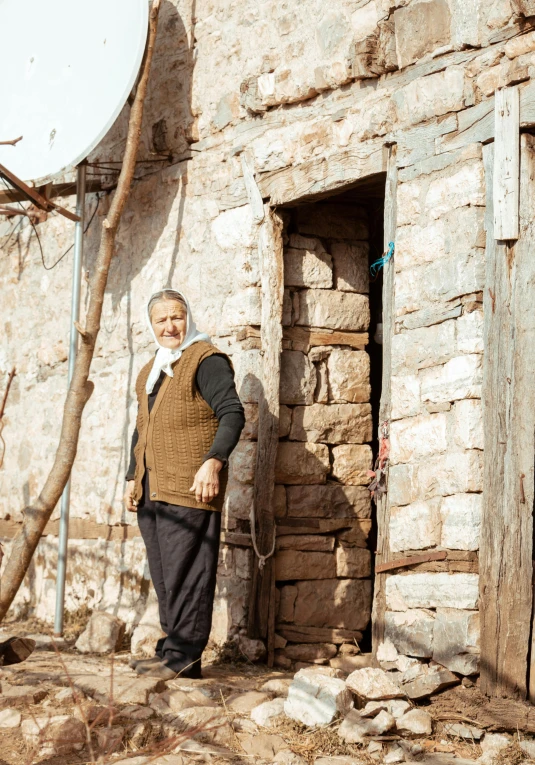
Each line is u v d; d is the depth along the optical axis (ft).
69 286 21.95
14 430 23.53
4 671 14.46
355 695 12.46
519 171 12.77
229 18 17.97
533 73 12.72
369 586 16.94
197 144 18.60
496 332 12.75
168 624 14.52
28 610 21.65
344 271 17.37
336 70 15.55
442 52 13.94
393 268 14.44
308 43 16.20
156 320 14.88
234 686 14.06
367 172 14.92
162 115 19.33
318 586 16.56
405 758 11.22
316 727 11.89
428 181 13.93
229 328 17.34
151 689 13.16
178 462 14.32
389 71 14.82
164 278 19.10
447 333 13.39
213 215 17.99
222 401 14.19
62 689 13.04
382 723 11.66
